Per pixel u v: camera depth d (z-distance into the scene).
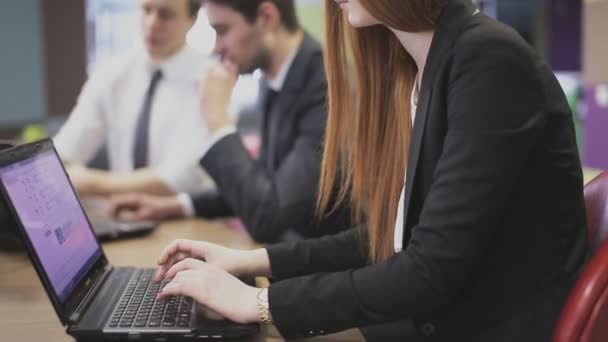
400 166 1.14
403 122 1.13
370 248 1.16
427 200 0.93
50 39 3.81
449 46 0.96
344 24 1.17
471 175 0.88
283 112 1.72
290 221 1.60
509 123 0.88
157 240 1.64
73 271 1.06
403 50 1.12
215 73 1.80
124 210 1.94
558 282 0.99
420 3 0.98
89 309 1.02
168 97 2.32
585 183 1.22
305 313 0.93
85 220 1.26
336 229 1.45
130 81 2.40
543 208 0.98
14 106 3.75
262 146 1.86
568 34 4.97
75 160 2.39
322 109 1.64
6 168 0.98
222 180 1.70
